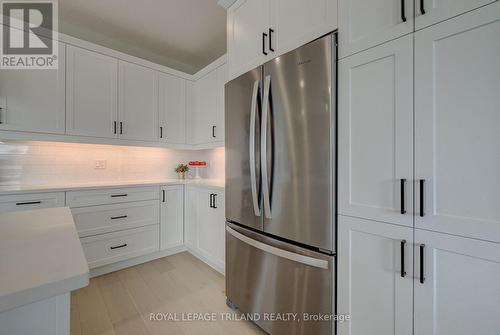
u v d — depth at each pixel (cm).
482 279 78
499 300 75
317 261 118
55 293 46
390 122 97
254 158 151
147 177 314
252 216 158
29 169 236
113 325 163
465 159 80
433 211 87
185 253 292
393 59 96
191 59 336
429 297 88
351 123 109
